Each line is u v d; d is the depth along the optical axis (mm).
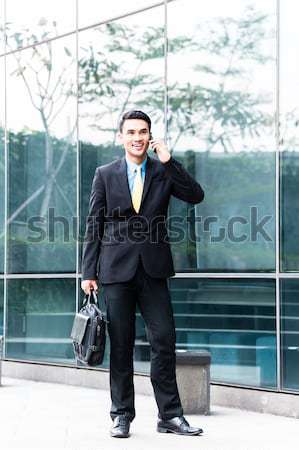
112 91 12688
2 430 8922
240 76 10984
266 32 10688
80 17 13258
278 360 10336
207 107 11391
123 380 8398
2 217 14641
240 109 10969
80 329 8305
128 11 12492
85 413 10102
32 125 14078
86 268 8438
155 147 8211
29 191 14078
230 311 11000
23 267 14086
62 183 13414
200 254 11398
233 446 8016
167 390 8484
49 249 13602
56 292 13430
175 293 11680
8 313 14359
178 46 11773
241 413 10188
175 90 11812
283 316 10352
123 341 8352
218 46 11273
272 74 10594
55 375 13266
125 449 7809
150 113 12141
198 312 11391
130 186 8352
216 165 11258
